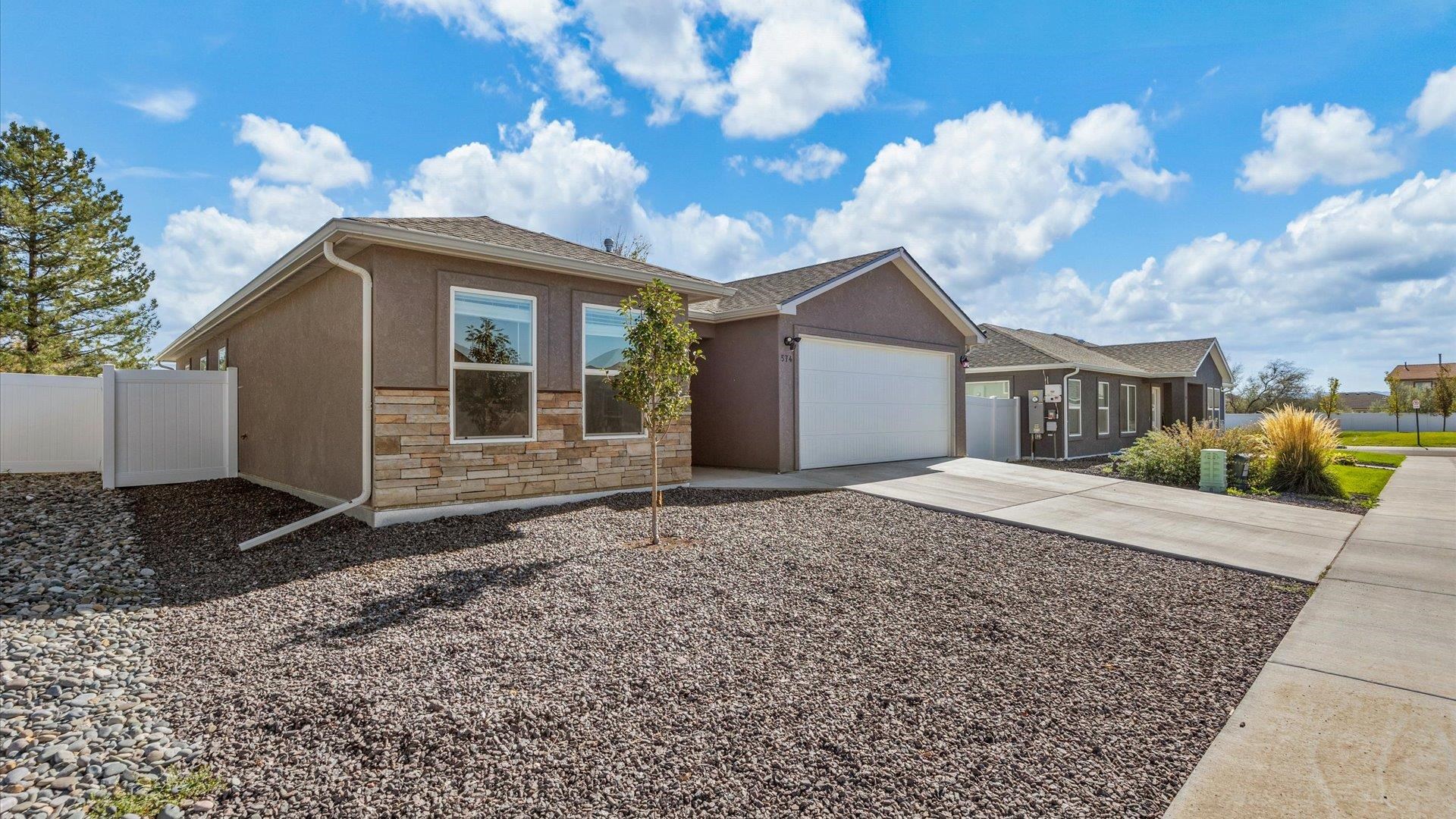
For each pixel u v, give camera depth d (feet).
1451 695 11.75
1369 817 8.08
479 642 12.78
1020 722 10.43
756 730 9.86
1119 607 16.42
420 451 22.80
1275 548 22.98
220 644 12.68
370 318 21.91
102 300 55.77
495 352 24.72
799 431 37.93
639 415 29.35
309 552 19.17
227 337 40.93
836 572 18.39
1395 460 59.93
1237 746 9.87
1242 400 142.31
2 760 8.73
